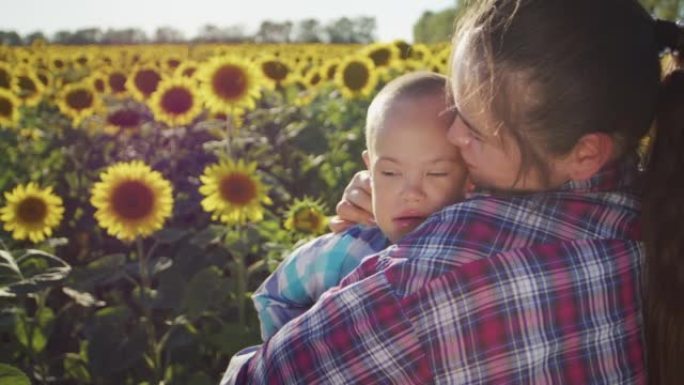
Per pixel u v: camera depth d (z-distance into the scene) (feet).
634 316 4.71
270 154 23.07
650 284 4.50
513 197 4.56
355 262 5.82
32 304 13.75
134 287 14.69
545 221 4.52
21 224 12.57
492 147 4.46
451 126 4.70
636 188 4.77
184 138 23.38
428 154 4.99
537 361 4.45
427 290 4.39
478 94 4.30
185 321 11.31
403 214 5.11
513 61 4.11
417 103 5.03
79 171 23.04
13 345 11.27
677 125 4.39
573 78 4.08
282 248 12.39
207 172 12.41
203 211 17.63
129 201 11.48
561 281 4.44
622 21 4.20
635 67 4.21
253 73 16.88
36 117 33.96
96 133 26.09
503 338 4.39
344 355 4.58
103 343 11.06
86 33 187.21
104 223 11.54
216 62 16.80
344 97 27.35
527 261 4.42
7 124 25.34
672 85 4.48
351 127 25.55
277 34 187.93
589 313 4.54
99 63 52.21
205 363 11.96
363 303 4.50
